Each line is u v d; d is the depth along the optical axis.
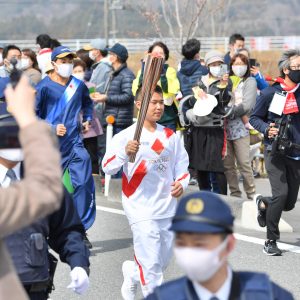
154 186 8.30
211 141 13.65
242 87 14.12
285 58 10.82
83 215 11.31
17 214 3.73
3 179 5.51
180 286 4.37
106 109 15.67
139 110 8.23
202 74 15.16
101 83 16.22
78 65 13.84
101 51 17.78
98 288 9.73
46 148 3.81
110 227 13.01
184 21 33.28
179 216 4.22
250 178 14.55
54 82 11.38
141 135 8.33
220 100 13.57
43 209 3.77
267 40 51.03
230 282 4.35
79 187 11.26
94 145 16.17
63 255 5.96
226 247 4.25
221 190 13.93
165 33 36.72
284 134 10.77
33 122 3.84
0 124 4.22
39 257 5.68
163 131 8.41
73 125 11.33
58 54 11.18
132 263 8.57
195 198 4.25
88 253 6.00
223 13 44.84
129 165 8.31
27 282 5.66
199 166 13.71
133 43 45.50
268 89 10.90
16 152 5.39
